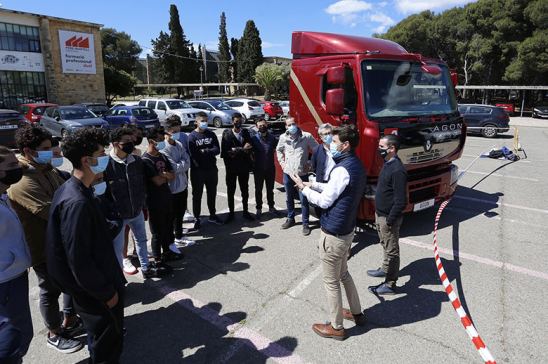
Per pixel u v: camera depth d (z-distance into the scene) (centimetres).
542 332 328
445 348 308
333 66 545
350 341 318
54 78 2698
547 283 413
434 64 591
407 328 335
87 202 227
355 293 330
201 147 559
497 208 684
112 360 253
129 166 387
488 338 320
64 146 226
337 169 291
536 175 952
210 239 547
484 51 3656
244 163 604
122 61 5300
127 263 449
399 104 533
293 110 634
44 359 303
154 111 1950
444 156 571
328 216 299
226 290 405
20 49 2534
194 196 571
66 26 2728
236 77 6894
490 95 4331
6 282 237
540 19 3259
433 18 4406
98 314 242
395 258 383
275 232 574
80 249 221
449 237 547
